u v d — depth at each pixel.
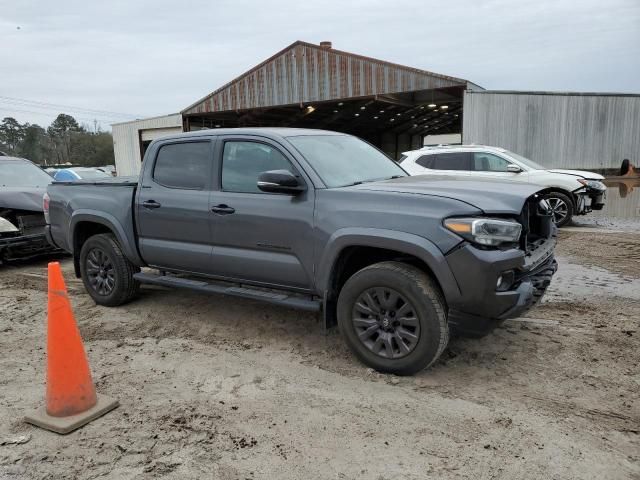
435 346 3.50
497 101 16.95
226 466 2.71
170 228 4.82
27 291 6.46
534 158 17.23
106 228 5.68
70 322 3.21
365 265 4.13
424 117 34.47
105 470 2.70
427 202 3.51
